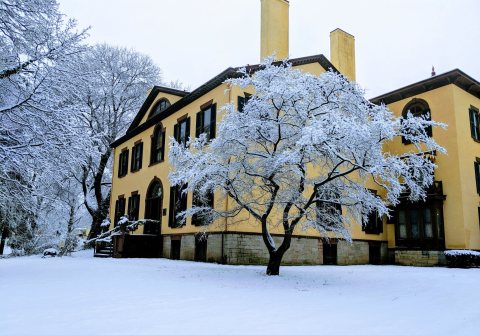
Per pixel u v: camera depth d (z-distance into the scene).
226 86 17.61
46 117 10.34
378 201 11.24
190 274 11.62
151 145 24.61
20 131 10.40
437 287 9.68
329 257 19.39
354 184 11.61
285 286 9.43
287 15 20.64
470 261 17.95
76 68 11.27
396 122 10.10
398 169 9.93
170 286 8.84
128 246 20.41
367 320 5.74
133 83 34.09
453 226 19.55
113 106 32.72
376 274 13.17
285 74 11.35
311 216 12.29
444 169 20.31
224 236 16.09
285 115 11.26
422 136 10.49
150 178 24.06
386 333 5.00
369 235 21.59
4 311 5.70
